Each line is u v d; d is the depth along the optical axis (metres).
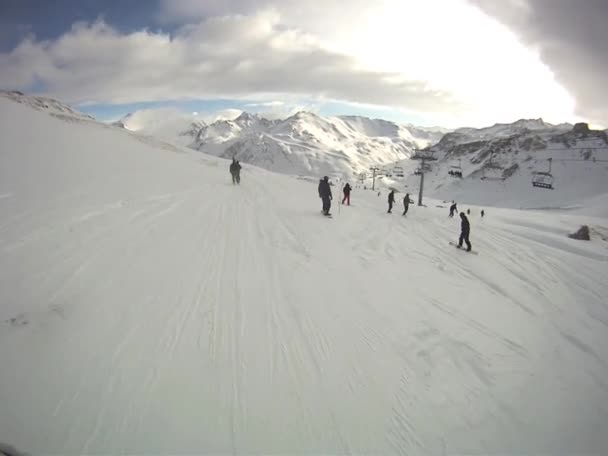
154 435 3.28
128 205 10.12
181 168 23.25
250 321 5.45
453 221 20.28
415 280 8.77
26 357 3.77
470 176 164.12
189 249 7.89
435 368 5.15
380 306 6.82
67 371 3.76
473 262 11.56
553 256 13.73
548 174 87.38
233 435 3.47
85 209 8.63
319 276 7.74
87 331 4.43
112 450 3.06
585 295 9.95
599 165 134.50
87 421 3.27
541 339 6.78
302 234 11.02
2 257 5.52
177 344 4.57
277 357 4.73
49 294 4.93
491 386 5.02
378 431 3.85
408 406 4.29
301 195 21.38
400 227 15.71
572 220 29.09
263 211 13.70
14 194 8.45
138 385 3.79
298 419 3.81
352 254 9.94
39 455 2.90
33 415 3.20
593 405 5.04
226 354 4.59
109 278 5.80
